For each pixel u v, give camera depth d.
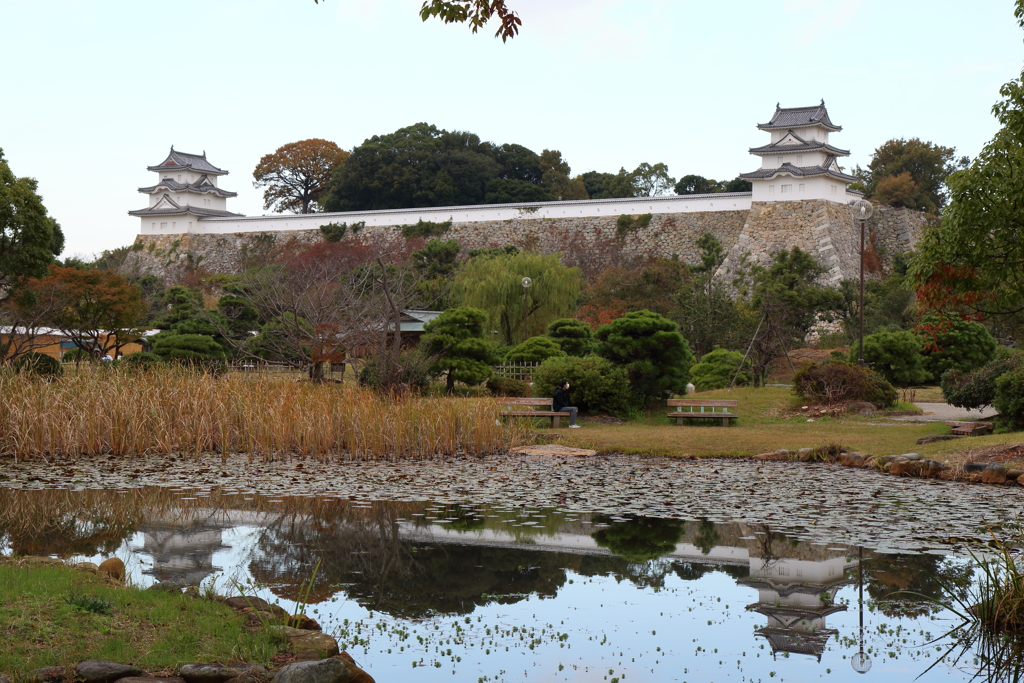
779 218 60.34
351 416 15.45
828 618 6.33
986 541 8.34
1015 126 11.41
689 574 7.53
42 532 8.92
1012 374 15.94
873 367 29.77
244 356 32.16
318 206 96.62
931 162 78.62
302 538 8.78
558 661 5.48
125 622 5.19
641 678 5.18
